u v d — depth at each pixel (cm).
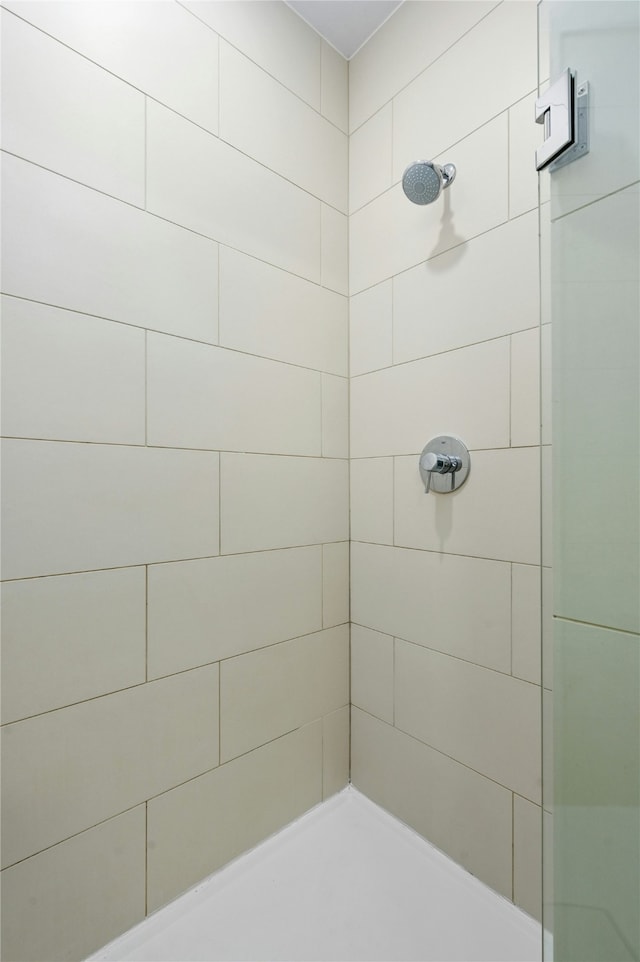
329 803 126
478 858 102
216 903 97
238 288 108
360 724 130
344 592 132
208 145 102
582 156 68
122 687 89
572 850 70
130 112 90
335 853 110
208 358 102
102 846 87
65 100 82
